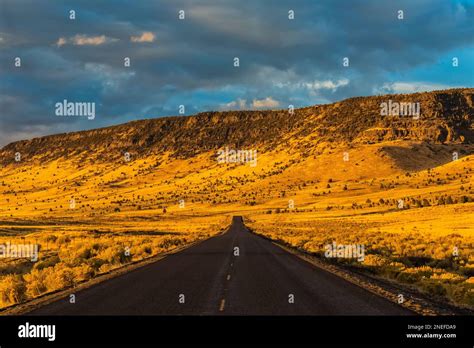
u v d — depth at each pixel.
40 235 64.12
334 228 83.94
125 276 20.98
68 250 38.97
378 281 18.89
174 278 20.11
